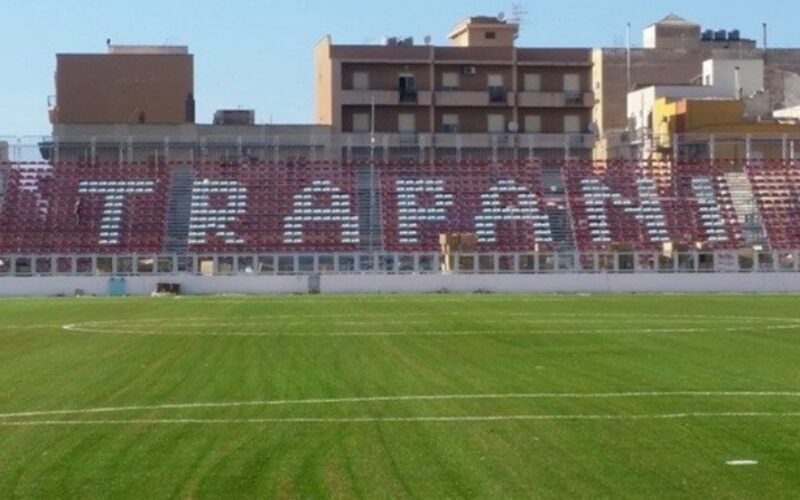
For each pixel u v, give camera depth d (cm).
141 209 12188
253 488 2628
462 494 2564
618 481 2664
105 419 3534
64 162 12575
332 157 12912
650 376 4394
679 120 14038
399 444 3100
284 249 11919
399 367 4772
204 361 5047
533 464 2844
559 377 4391
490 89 15788
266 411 3641
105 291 10938
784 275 11025
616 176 12631
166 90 15075
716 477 2686
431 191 12494
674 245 11706
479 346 5625
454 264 11388
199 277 11025
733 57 16225
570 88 15950
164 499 2550
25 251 11731
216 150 12888
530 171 12700
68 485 2688
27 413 3666
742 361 4909
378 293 10694
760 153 13100
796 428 3269
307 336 6194
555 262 11406
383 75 15638
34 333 6531
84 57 15000
